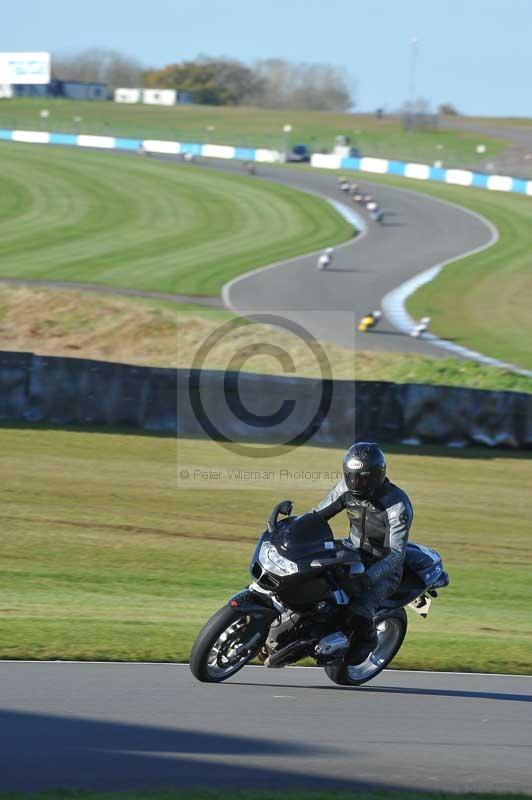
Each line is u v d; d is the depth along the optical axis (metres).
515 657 32.03
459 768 21.88
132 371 67.25
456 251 166.12
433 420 70.25
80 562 42.94
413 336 110.25
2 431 63.88
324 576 26.03
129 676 26.75
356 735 23.52
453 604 40.97
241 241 166.00
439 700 27.09
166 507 52.34
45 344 102.19
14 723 22.53
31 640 29.52
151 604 37.41
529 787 21.09
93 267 139.12
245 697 25.78
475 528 53.59
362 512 27.05
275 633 26.34
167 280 132.12
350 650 26.78
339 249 162.75
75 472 57.03
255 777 20.34
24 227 169.12
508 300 132.62
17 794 18.28
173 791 18.83
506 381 88.50
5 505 50.41
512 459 68.81
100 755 20.92
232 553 46.06
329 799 18.80
